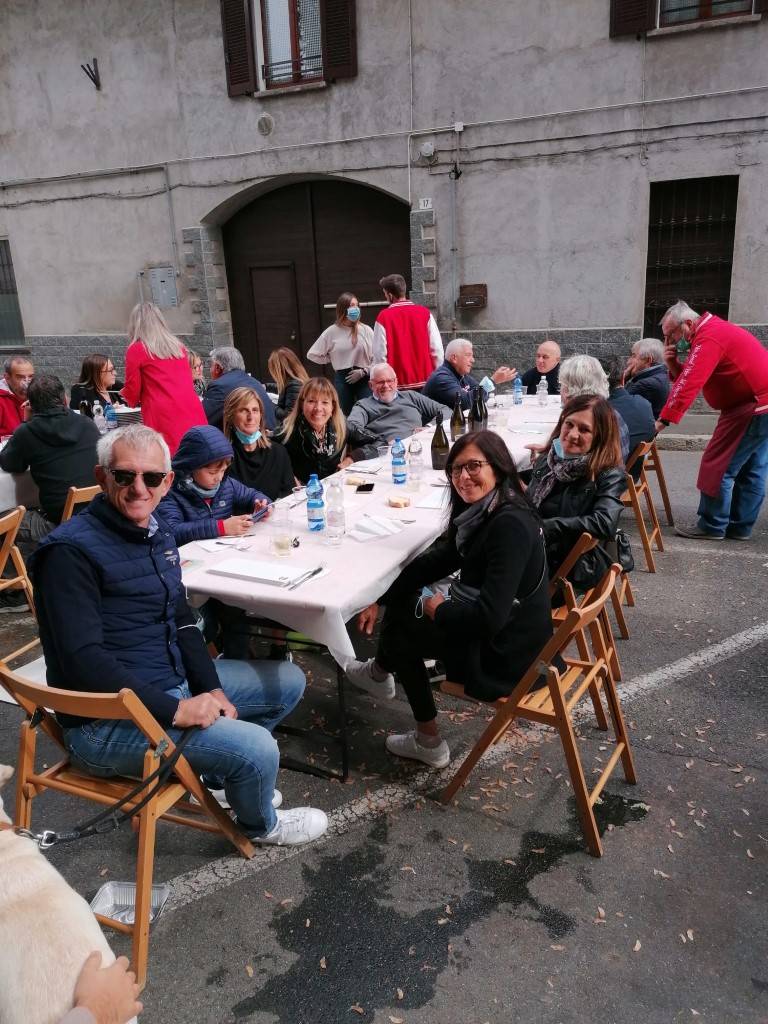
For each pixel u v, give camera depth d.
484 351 9.03
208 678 2.38
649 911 2.17
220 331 10.69
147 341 5.02
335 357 7.52
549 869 2.35
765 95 7.33
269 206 10.17
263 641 3.75
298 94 9.16
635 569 4.70
